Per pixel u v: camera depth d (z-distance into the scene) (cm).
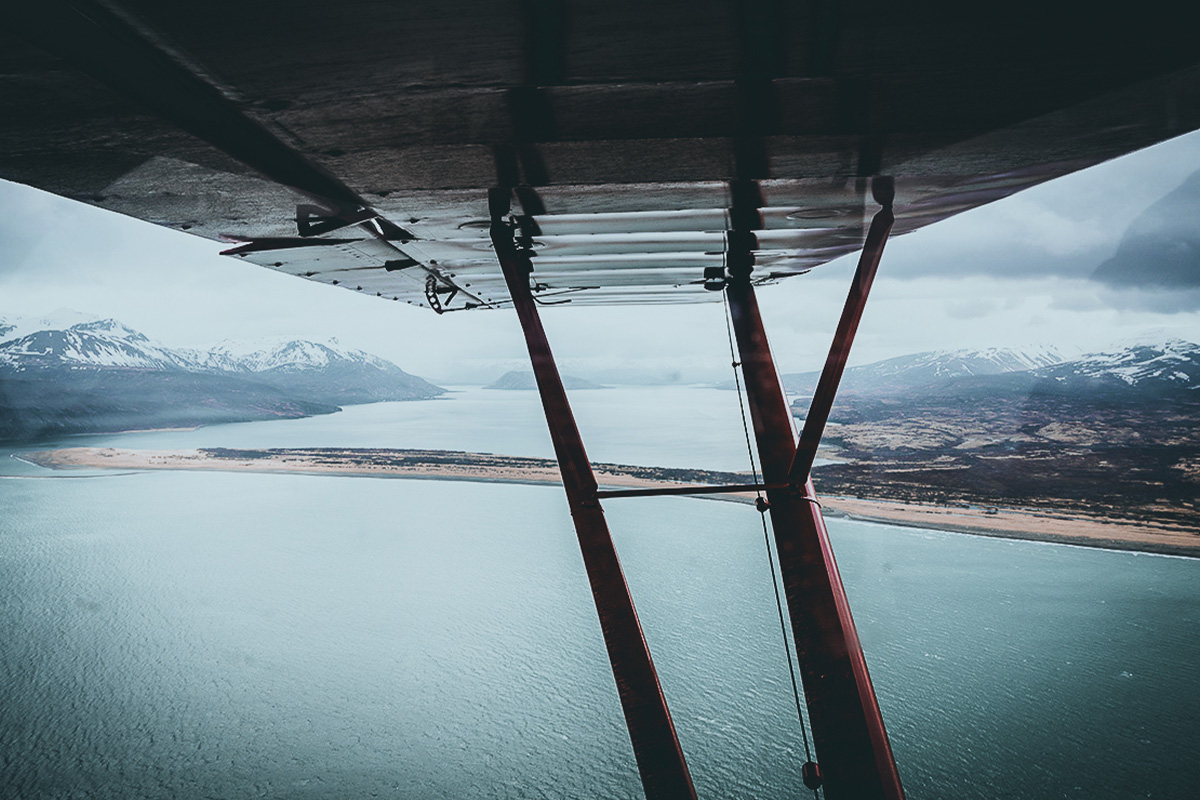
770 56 281
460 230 580
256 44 267
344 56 275
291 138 362
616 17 246
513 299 510
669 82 297
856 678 438
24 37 245
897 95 314
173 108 309
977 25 254
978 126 351
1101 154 400
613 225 572
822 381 486
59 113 307
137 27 250
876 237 497
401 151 383
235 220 521
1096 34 265
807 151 390
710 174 431
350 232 580
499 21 251
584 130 355
